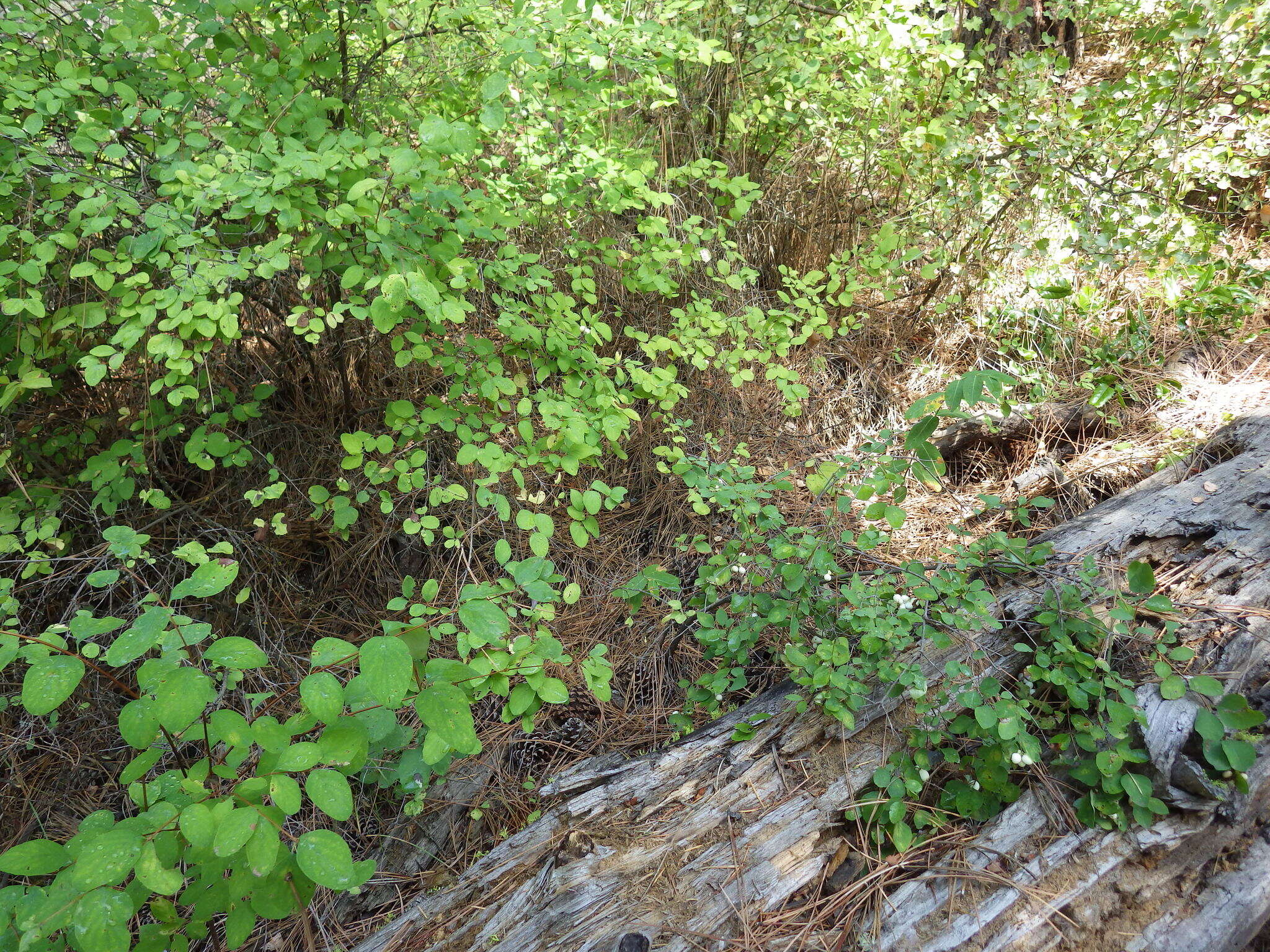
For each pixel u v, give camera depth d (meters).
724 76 4.22
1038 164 4.08
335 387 3.38
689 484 2.79
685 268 3.86
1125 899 1.91
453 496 2.59
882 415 4.15
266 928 2.32
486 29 2.64
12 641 1.42
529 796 2.67
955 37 5.49
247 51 2.60
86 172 2.26
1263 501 2.62
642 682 3.05
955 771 2.26
